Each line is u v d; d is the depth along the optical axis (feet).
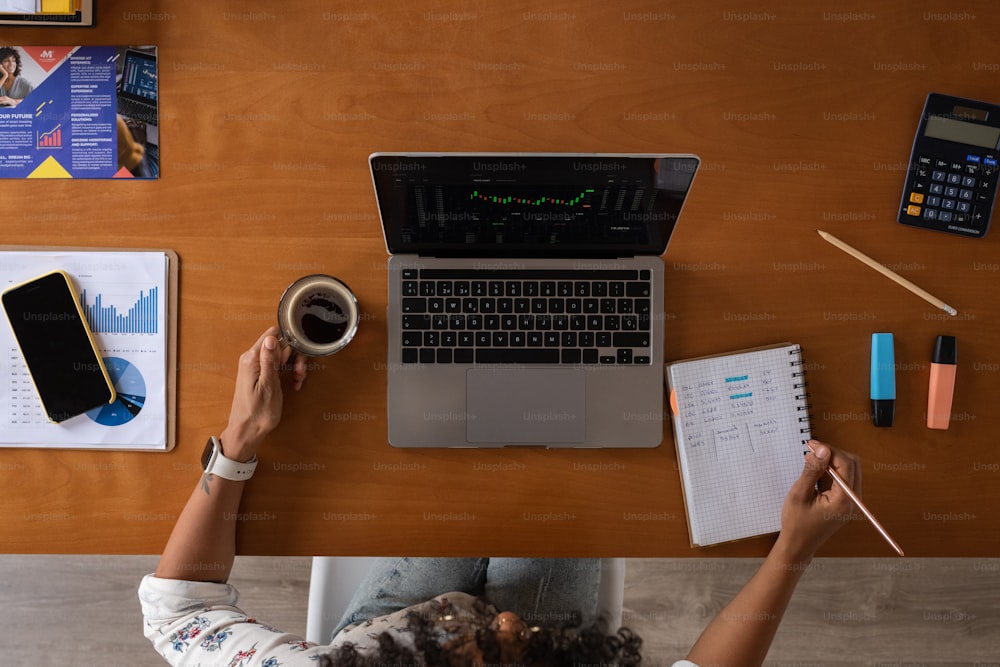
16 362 3.15
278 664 2.70
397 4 3.17
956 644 5.08
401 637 2.73
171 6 3.14
